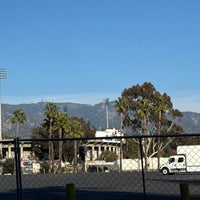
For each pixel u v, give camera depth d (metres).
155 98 90.12
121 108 91.12
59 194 23.34
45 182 27.11
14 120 102.25
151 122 90.06
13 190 20.95
